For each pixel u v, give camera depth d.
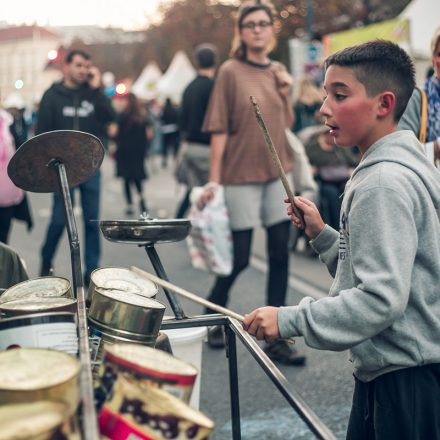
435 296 2.01
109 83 42.91
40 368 1.52
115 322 2.04
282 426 3.77
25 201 6.31
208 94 7.32
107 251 9.10
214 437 3.65
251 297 6.68
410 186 1.97
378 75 2.07
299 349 5.07
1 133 6.02
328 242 2.35
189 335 2.70
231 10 37.69
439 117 3.67
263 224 4.98
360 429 2.22
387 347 2.03
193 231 5.02
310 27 24.55
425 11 12.22
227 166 4.90
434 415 2.04
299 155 5.28
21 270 2.87
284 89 4.98
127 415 1.58
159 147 28.55
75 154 2.49
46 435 1.37
